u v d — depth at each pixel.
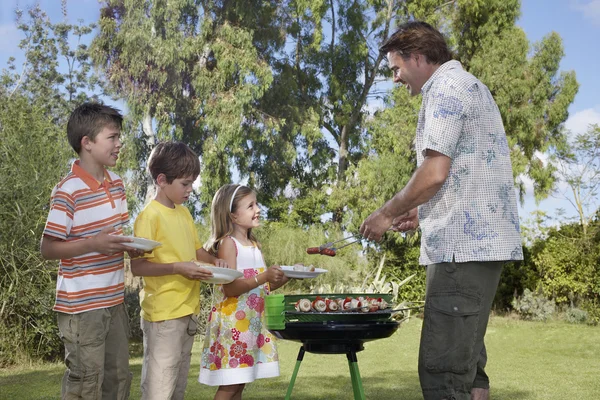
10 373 6.33
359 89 19.66
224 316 3.13
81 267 2.64
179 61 16.03
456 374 2.23
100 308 2.65
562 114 17.86
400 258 14.10
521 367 6.31
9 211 7.32
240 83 16.34
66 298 2.63
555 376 5.67
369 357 7.23
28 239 7.23
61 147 8.07
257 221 3.33
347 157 19.50
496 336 9.60
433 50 2.36
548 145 17.75
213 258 3.28
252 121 17.34
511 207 2.30
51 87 22.73
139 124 16.64
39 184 7.37
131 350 8.00
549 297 13.41
